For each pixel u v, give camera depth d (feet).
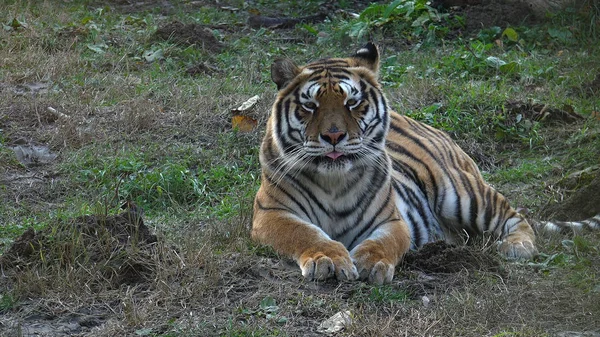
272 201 32.30
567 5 67.21
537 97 52.47
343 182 31.71
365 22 66.64
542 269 31.83
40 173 42.34
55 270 29.04
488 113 49.29
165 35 63.10
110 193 39.88
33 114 48.39
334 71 31.32
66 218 33.58
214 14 73.00
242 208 35.94
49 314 27.07
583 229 36.09
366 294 28.53
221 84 54.13
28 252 30.19
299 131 31.04
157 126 47.75
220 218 36.70
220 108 50.31
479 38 64.49
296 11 75.72
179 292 28.07
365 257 30.22
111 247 30.12
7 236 34.68
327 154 30.27
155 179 40.78
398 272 30.94
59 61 56.65
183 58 60.23
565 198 40.16
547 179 43.11
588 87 53.62
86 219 31.60
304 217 32.22
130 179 41.45
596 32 63.62
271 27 69.92
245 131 47.39
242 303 27.91
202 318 26.66
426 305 28.04
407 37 65.87
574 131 47.91
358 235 32.35
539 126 48.49
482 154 46.55
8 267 29.81
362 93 31.30
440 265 31.37
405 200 35.04
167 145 45.62
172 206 39.09
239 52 62.69
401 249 31.53
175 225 36.04
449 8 70.13
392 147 36.37
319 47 64.69
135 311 26.50
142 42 63.05
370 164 31.96
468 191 36.60
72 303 27.66
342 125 30.22
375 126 31.60
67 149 44.83
